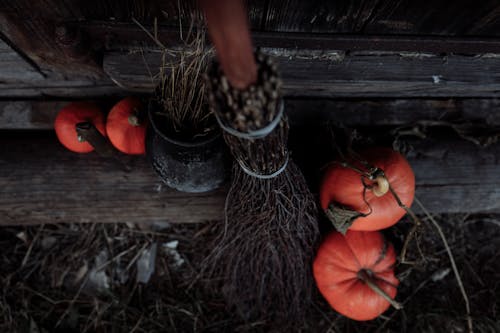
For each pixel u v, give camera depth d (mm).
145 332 1129
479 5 770
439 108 1104
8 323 1114
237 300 1153
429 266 1196
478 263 1221
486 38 859
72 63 924
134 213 1033
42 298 1156
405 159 994
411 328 1135
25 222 1049
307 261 1023
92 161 1009
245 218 853
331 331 1144
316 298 1166
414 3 770
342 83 945
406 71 940
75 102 1014
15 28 806
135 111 897
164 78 770
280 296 1115
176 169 811
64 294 1160
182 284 1186
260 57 464
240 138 616
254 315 1183
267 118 537
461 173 1050
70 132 966
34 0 735
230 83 459
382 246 975
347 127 1062
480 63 943
